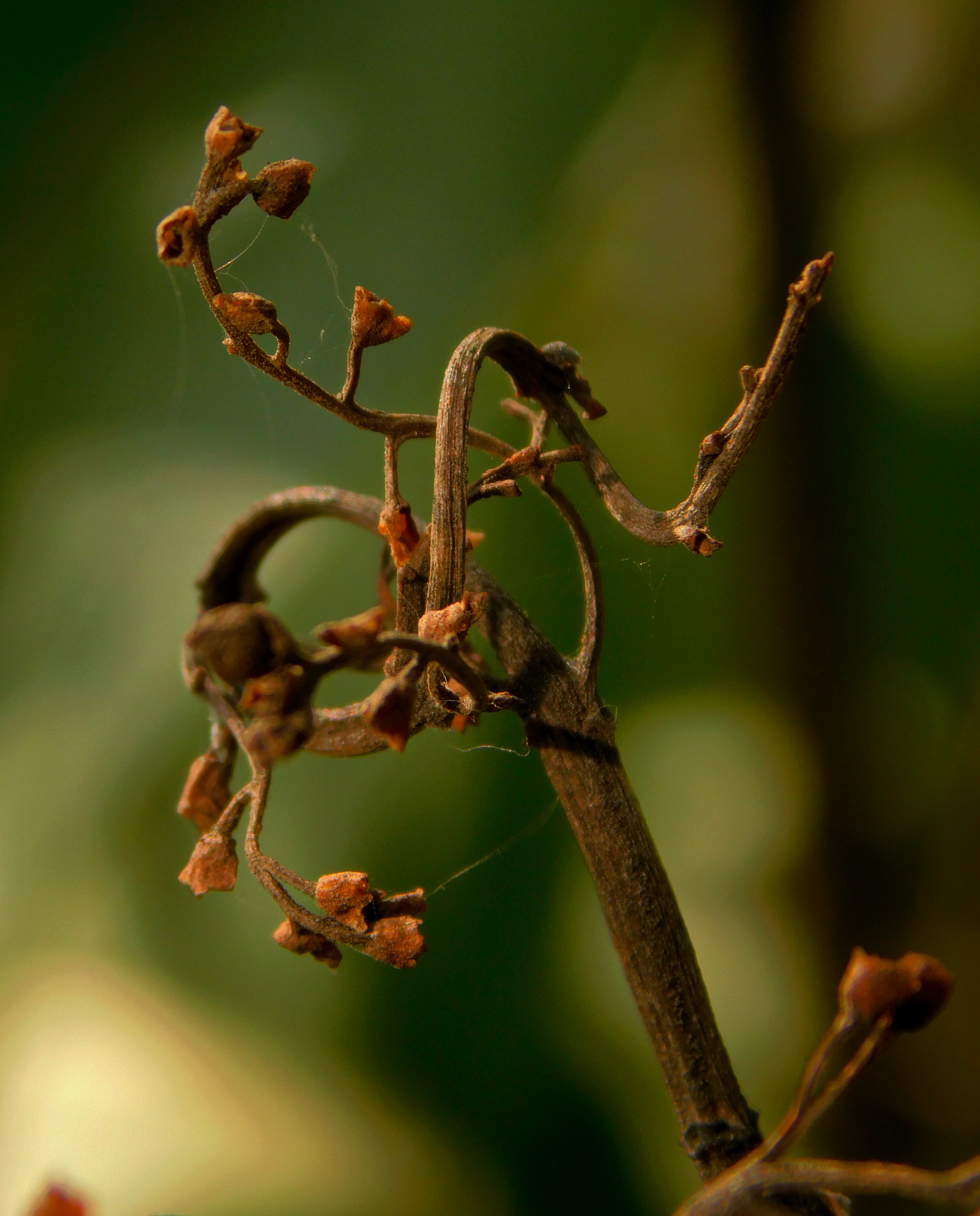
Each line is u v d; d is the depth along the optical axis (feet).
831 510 2.25
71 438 2.10
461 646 1.49
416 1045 1.94
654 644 2.23
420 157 2.08
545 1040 1.94
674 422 2.17
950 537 2.22
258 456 2.04
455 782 1.94
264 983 1.94
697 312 2.19
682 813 2.32
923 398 2.23
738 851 2.33
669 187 2.19
